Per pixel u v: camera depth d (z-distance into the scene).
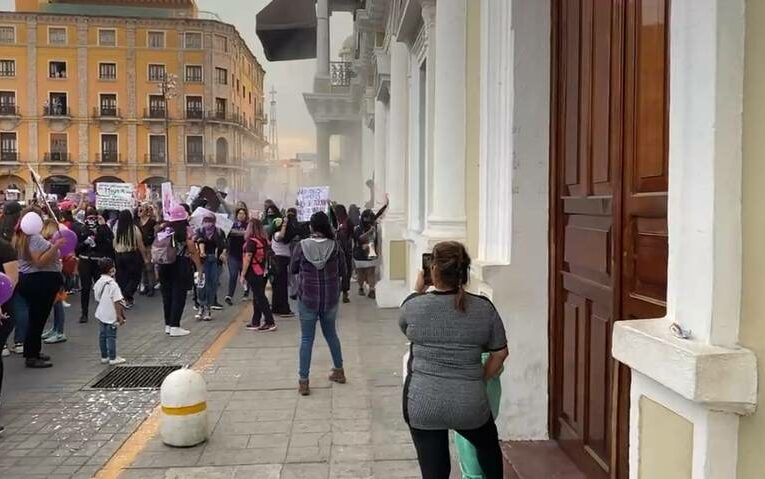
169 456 4.48
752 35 1.70
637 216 2.77
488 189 4.52
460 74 6.10
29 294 6.95
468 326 2.93
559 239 4.01
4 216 8.40
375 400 5.69
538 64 4.12
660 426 1.94
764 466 1.66
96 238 10.48
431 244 5.98
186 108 68.44
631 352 2.01
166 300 8.87
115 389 6.25
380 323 9.25
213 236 10.15
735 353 1.68
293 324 9.64
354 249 12.22
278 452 4.52
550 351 4.14
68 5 68.12
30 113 67.81
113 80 68.19
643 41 2.62
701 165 1.80
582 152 3.58
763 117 1.67
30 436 4.94
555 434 4.12
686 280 1.87
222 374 6.68
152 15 68.69
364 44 15.62
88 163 68.62
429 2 7.56
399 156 11.34
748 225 1.71
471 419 2.88
